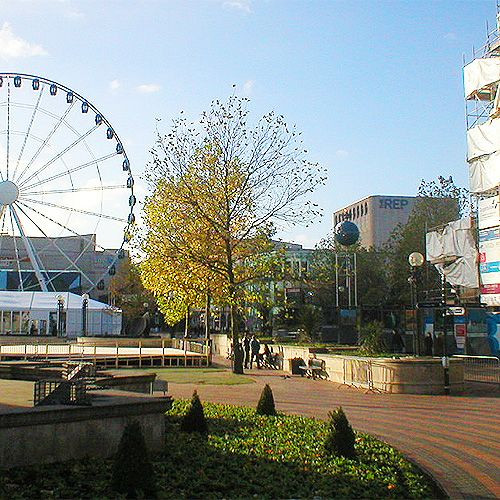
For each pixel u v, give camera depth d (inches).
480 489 366.6
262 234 1157.1
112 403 382.3
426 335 1369.3
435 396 812.6
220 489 320.5
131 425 309.6
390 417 638.5
